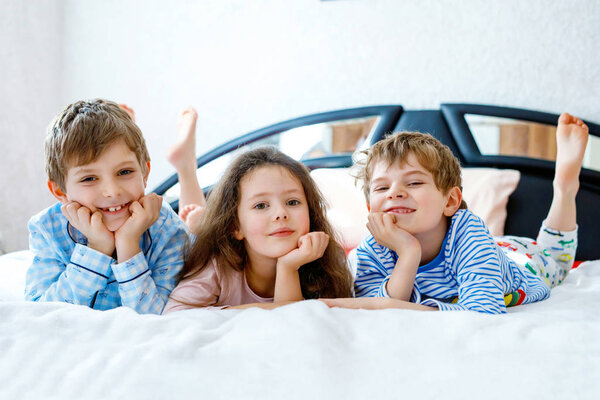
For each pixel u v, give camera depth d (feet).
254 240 3.41
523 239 5.08
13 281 4.26
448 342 2.37
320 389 2.06
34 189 8.42
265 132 7.59
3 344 2.39
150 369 2.19
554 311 3.08
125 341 2.48
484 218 6.22
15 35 8.07
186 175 5.94
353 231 5.90
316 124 7.46
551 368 2.16
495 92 7.09
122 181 3.40
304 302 2.86
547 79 6.94
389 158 3.51
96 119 3.36
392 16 7.43
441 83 7.27
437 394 2.04
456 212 3.71
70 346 2.40
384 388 2.08
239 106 8.12
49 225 3.65
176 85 8.38
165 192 7.56
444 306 3.11
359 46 7.57
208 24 8.21
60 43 8.81
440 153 3.59
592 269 5.08
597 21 6.80
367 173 3.81
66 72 8.82
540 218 6.52
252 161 3.55
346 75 7.64
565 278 5.19
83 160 3.27
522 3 6.99
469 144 6.84
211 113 8.24
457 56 7.22
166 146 8.46
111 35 8.61
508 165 6.71
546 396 2.00
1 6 7.85
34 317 2.64
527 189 6.57
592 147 6.60
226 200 3.61
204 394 2.06
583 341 2.36
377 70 7.51
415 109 7.34
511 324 2.54
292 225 3.38
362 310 2.83
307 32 7.79
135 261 3.35
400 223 3.47
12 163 8.07
